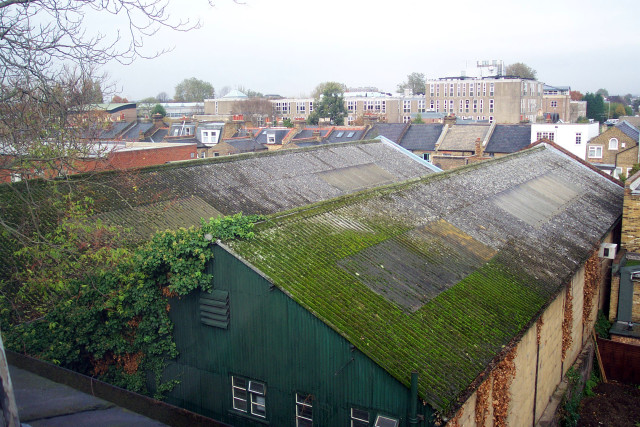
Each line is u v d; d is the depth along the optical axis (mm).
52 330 14805
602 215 28141
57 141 18562
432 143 64000
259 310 13016
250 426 13602
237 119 78500
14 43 12367
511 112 109750
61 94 18750
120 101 108000
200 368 14289
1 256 16406
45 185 19672
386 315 12992
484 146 61625
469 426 12508
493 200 24531
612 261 26469
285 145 63625
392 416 11398
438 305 14320
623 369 23031
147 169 25531
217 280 13625
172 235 14117
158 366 14836
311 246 14906
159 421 8344
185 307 14297
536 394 17422
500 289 16438
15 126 15875
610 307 24828
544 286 17844
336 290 13242
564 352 20328
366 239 16547
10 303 14914
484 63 115938
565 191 30438
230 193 26594
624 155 61875
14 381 9289
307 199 28703
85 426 7934
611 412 20500
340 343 11922
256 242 14031
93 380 8984
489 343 13547
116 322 14922
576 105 135750
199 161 28312
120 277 14734
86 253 16172
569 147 63344
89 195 21688
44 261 15336
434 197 22484
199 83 184875
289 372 12742
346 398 11961
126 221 21188
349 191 31734
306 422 12719
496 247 19500
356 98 131375
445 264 16797
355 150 38969
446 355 12430
